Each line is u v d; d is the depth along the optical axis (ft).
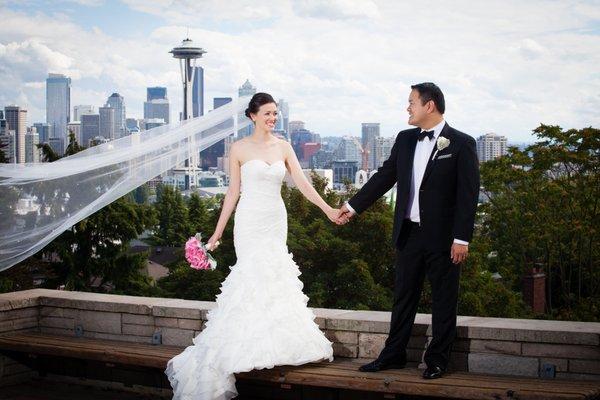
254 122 18.10
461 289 113.60
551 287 142.41
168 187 176.96
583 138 132.57
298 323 17.17
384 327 17.35
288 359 16.66
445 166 15.67
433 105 15.81
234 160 18.07
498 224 138.72
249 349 16.61
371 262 116.26
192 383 16.89
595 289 134.00
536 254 138.92
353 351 17.78
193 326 19.66
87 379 21.25
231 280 17.62
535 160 136.46
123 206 131.54
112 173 21.90
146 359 18.26
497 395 14.43
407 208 16.15
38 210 21.67
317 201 17.70
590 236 129.18
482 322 16.84
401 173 16.19
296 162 18.16
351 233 117.29
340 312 18.69
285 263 17.72
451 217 15.79
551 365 15.83
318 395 18.10
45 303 22.09
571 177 136.56
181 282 118.62
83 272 131.03
